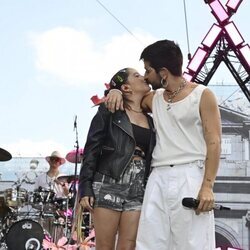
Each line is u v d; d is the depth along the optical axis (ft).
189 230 8.05
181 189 8.15
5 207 26.14
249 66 34.24
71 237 16.48
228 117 45.09
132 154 9.05
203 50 34.45
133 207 9.02
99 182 9.09
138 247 8.34
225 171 45.03
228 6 33.78
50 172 27.55
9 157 26.73
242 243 44.37
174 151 8.42
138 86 9.42
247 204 45.06
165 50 8.67
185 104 8.44
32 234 23.62
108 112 9.27
